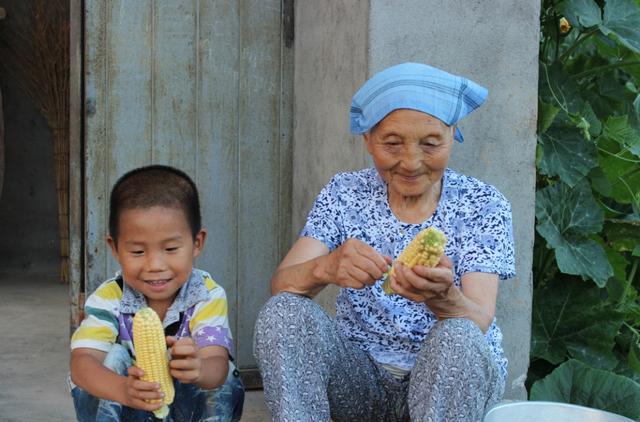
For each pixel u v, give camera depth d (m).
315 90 3.64
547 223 3.49
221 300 2.41
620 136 3.71
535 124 3.35
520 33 3.30
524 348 3.37
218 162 3.89
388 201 2.46
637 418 3.14
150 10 3.78
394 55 3.13
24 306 6.20
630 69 4.00
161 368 2.10
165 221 2.21
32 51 7.46
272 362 2.14
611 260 3.85
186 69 3.84
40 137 7.74
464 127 3.26
